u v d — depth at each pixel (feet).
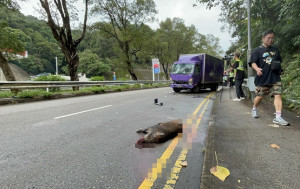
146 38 85.76
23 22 191.72
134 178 8.39
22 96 33.88
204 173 7.92
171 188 7.55
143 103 29.73
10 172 8.95
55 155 10.73
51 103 30.78
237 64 27.27
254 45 36.50
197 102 31.17
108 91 55.42
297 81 21.08
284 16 24.17
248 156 9.04
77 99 36.55
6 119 18.93
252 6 32.14
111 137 13.62
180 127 14.53
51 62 245.65
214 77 56.08
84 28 54.80
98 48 240.32
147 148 11.65
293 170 7.68
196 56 48.34
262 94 14.74
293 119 14.51
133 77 89.30
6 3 39.55
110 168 9.27
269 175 7.43
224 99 29.14
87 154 10.84
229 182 7.17
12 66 160.97
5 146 11.99
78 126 16.43
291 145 9.97
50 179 8.34
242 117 16.33
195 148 11.62
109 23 80.38
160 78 203.82
